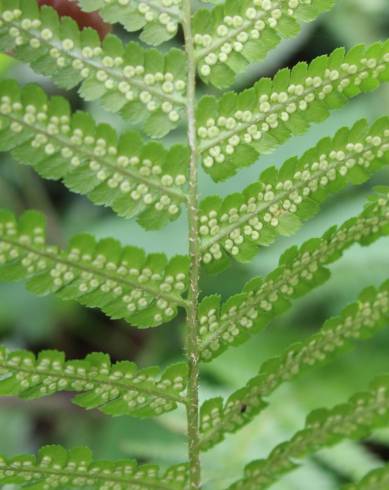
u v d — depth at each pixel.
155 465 0.28
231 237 0.29
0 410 0.53
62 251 0.27
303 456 0.29
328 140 0.29
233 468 0.35
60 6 0.31
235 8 0.28
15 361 0.27
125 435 0.41
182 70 0.28
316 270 0.29
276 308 0.29
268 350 0.40
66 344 0.56
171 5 0.28
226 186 0.48
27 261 0.27
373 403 0.29
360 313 0.29
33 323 0.53
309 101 0.29
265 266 0.42
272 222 0.29
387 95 0.49
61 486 0.28
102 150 0.27
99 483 0.28
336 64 0.28
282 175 0.29
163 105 0.28
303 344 0.29
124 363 0.28
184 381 0.28
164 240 0.47
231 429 0.29
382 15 0.54
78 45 0.27
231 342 0.29
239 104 0.28
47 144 0.27
